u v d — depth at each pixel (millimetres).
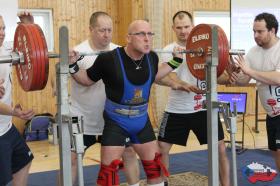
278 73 2936
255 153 5125
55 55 2102
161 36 7035
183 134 3357
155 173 2582
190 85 3115
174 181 4059
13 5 5848
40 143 6180
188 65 2820
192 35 2703
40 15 6719
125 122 2518
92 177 4316
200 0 7730
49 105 6770
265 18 3051
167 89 6938
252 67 3283
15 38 2285
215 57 2342
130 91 2443
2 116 2689
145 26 2393
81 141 2055
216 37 2324
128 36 2424
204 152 5289
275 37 3152
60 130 2066
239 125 7352
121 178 4109
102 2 7105
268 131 3328
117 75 2410
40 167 4785
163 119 3400
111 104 2516
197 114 3268
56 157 5289
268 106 3240
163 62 3131
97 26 2852
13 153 2875
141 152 2607
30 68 2074
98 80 2654
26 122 6484
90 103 2971
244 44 6598
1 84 2400
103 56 2439
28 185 4066
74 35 6930
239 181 3967
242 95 5121
